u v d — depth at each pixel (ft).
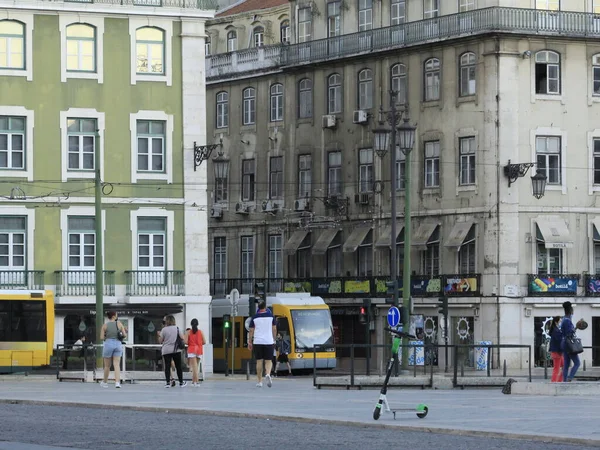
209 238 364.99
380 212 319.88
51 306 243.81
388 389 168.55
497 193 296.10
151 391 162.50
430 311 305.94
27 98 261.44
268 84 350.02
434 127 307.99
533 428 98.43
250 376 248.32
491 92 297.33
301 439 93.66
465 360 173.17
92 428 104.17
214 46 376.89
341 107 329.52
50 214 261.85
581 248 302.25
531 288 295.69
